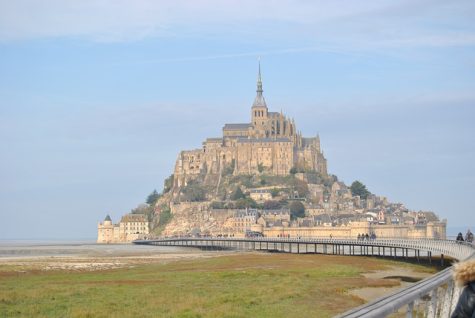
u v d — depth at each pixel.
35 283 90.88
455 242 120.62
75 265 138.25
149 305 63.00
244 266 127.94
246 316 54.09
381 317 19.97
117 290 78.31
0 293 73.06
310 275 100.75
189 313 56.22
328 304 62.88
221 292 74.12
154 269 123.06
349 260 152.25
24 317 56.62
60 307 62.72
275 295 68.25
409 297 22.66
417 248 142.88
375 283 86.88
